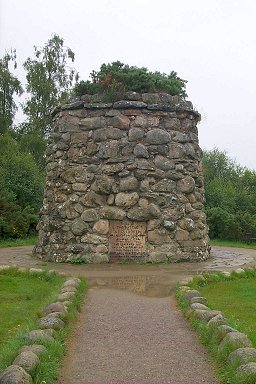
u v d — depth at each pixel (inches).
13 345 217.8
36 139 1505.9
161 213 569.9
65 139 593.0
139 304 344.8
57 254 565.0
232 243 979.3
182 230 577.9
